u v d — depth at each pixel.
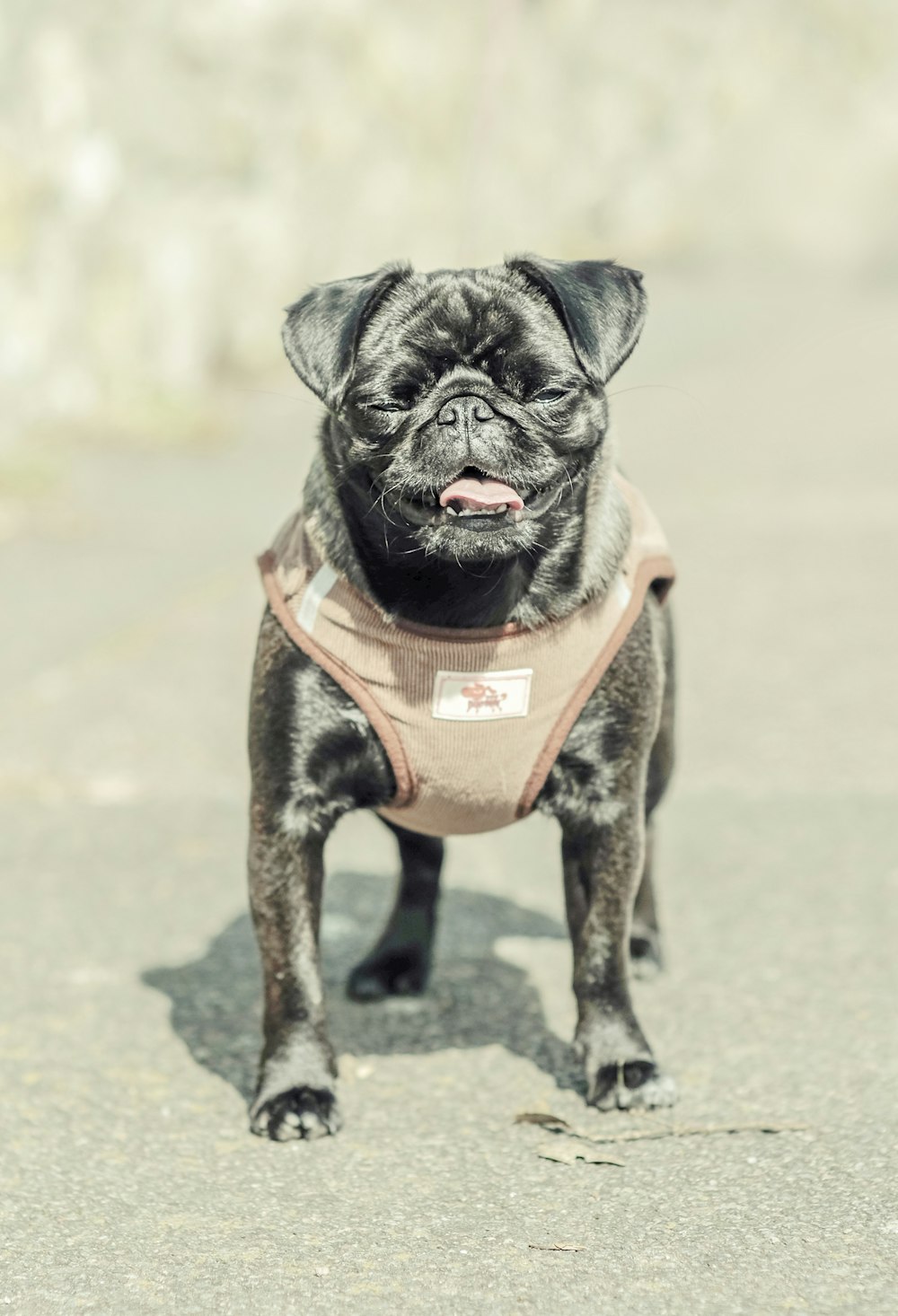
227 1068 1.54
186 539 3.60
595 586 1.47
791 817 1.98
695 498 4.08
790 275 10.91
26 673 2.53
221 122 5.69
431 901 1.67
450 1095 1.51
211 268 5.68
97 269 5.14
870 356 7.12
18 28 4.79
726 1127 1.45
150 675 2.53
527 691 1.46
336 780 1.49
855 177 12.56
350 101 6.25
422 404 1.44
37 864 1.89
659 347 7.48
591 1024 1.50
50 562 3.34
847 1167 1.39
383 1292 1.30
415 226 6.64
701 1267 1.31
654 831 1.69
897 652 2.63
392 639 1.45
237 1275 1.31
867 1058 1.52
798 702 2.36
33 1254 1.33
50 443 4.59
